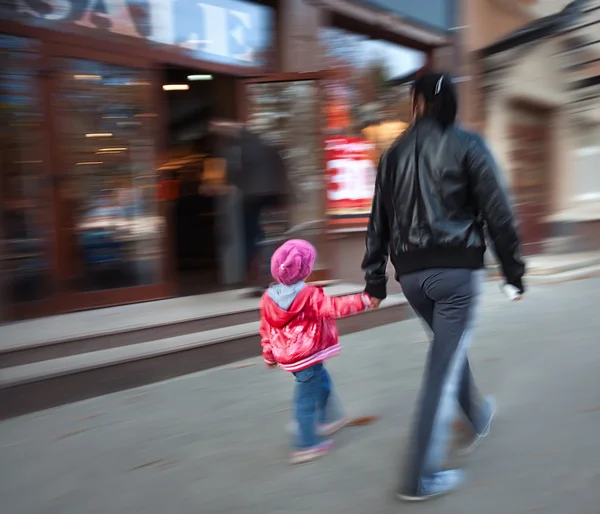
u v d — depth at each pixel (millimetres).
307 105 5504
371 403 3400
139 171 4914
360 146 6082
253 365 4137
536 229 8984
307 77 5441
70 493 2480
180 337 4164
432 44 6973
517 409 3195
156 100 4980
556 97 8938
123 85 4781
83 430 3111
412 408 3309
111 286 4805
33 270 4379
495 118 8078
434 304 2459
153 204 4992
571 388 3479
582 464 2547
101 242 4750
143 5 4828
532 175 8984
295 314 2621
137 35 4809
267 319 2705
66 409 3391
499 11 7980
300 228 5527
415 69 7020
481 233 2412
